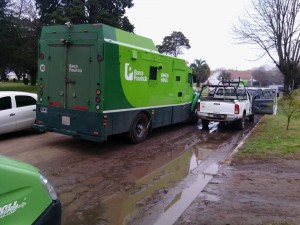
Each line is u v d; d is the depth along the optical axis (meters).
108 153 8.89
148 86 10.30
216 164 8.12
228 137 11.95
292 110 13.85
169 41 68.00
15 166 2.72
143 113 10.30
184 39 68.12
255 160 8.06
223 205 5.23
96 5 34.47
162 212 5.18
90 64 8.48
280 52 24.67
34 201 2.69
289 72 24.95
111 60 8.51
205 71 67.62
